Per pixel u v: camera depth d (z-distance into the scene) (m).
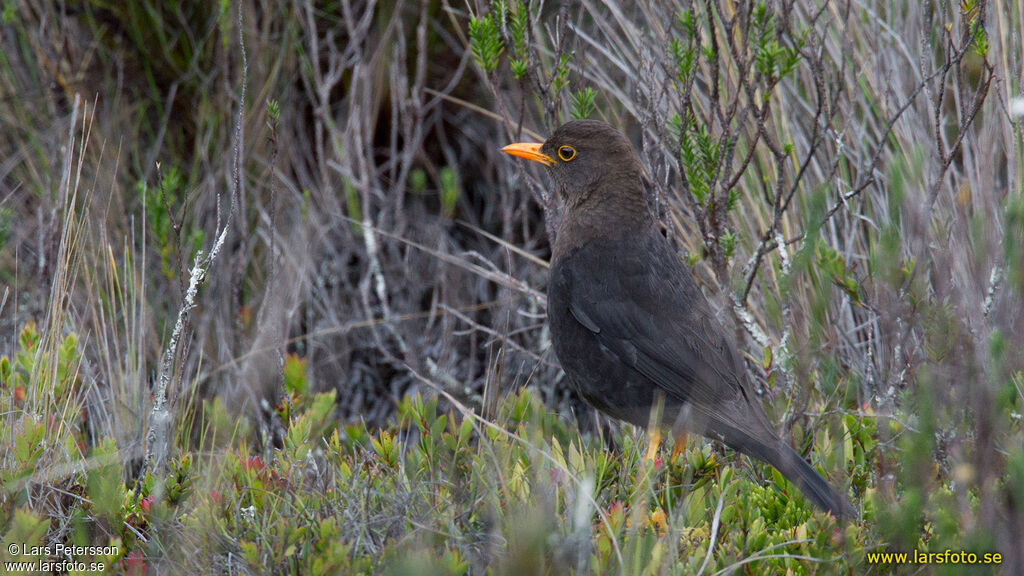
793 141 10.17
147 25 12.26
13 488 6.89
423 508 6.88
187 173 12.27
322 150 12.48
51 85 11.79
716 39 9.62
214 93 12.29
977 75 10.29
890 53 10.18
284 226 11.99
